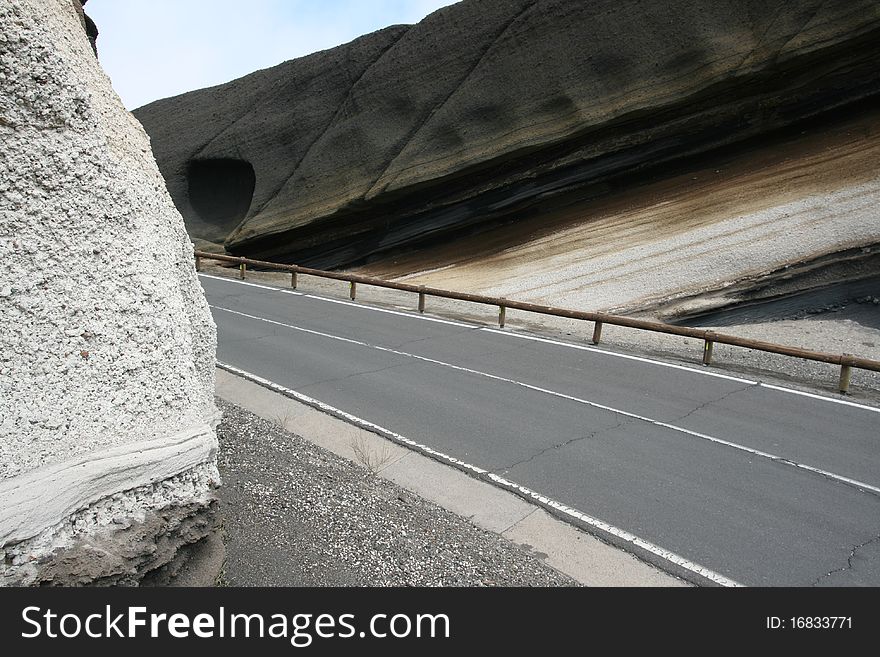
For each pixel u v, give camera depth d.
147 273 3.98
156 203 4.52
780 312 14.14
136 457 3.62
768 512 6.06
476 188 21.73
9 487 3.12
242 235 24.78
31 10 3.56
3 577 3.01
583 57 20.44
